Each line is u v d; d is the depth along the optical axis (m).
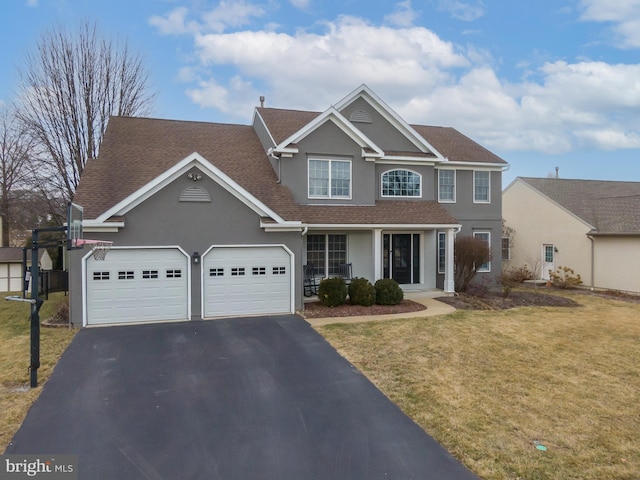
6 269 20.70
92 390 6.93
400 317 12.45
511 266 25.45
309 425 5.79
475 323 11.90
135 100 25.00
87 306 11.16
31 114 22.27
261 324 11.39
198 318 11.97
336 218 14.56
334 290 13.70
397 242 17.36
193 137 16.59
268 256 12.67
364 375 7.70
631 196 22.53
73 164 23.11
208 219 12.04
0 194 28.94
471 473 4.64
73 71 22.67
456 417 6.04
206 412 6.16
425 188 17.25
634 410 6.38
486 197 19.06
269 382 7.34
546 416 6.12
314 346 9.42
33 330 7.07
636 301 17.02
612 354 9.24
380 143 16.94
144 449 5.12
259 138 17.53
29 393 6.77
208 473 4.62
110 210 11.05
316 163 15.29
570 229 21.73
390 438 5.43
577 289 20.70
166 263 11.75
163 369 7.93
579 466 4.82
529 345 9.84
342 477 4.57
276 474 4.61
